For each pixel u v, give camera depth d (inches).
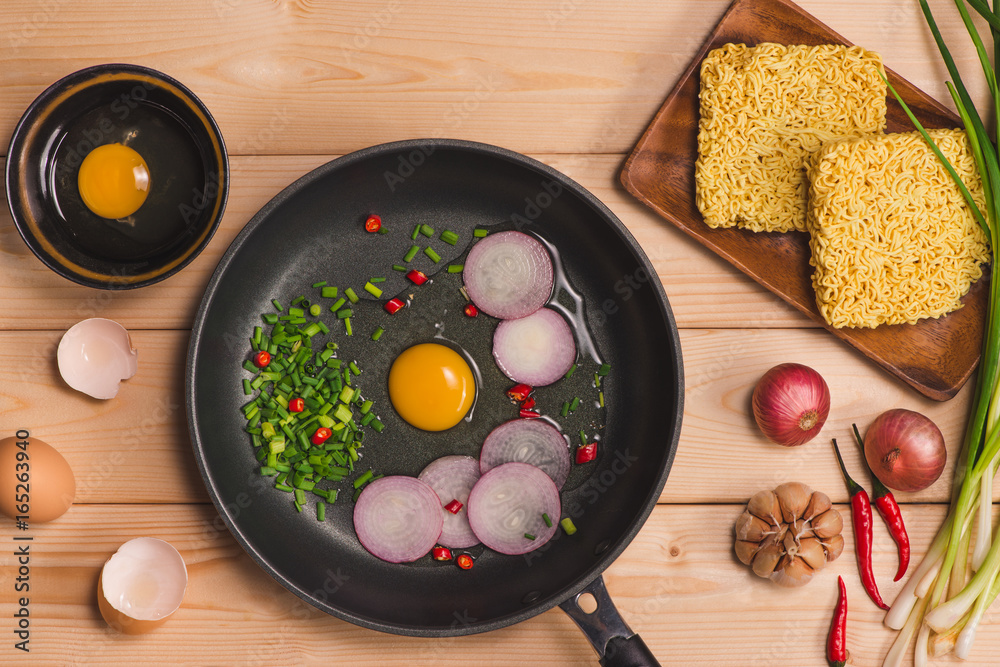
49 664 33.9
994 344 33.5
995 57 34.2
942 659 34.4
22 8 34.5
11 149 32.7
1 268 34.3
